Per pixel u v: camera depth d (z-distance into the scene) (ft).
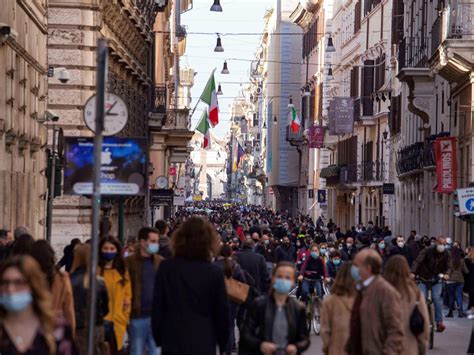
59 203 199.00
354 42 471.62
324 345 85.66
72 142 92.02
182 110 371.35
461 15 238.07
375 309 75.51
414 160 318.65
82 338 84.07
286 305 72.90
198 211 588.91
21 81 167.22
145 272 93.56
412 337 85.20
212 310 72.59
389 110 377.71
